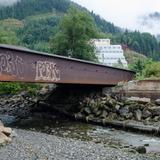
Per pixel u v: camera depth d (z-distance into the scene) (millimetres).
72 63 45219
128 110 43375
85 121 44875
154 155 24797
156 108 41938
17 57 34938
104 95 51719
